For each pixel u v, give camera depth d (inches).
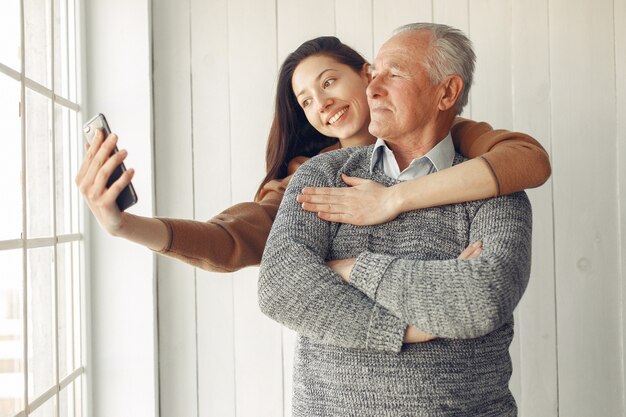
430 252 52.4
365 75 76.0
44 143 69.9
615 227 87.6
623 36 87.2
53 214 71.6
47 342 69.3
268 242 53.2
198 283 88.3
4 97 57.8
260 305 51.2
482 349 51.6
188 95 88.5
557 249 87.7
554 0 87.4
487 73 87.9
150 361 85.4
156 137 88.3
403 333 48.1
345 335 48.5
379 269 48.8
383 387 49.7
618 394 87.4
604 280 87.4
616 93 87.3
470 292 46.9
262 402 88.0
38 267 66.9
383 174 57.0
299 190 55.6
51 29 73.4
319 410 51.6
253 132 88.5
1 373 56.4
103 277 85.4
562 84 87.5
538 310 87.7
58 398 72.2
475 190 52.0
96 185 48.2
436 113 56.0
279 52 88.7
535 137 87.7
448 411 49.9
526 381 87.6
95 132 49.5
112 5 85.7
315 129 80.0
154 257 86.7
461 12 87.9
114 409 85.1
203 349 88.1
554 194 87.7
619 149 87.4
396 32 57.5
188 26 88.7
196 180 88.5
